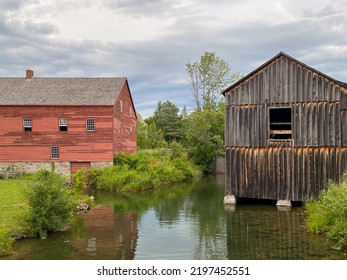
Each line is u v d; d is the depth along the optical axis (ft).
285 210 68.23
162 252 45.24
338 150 65.82
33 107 123.95
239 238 50.49
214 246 47.29
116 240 50.67
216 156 160.45
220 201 82.38
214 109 177.47
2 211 57.77
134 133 159.33
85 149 122.93
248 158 73.77
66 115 123.44
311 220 54.80
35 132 123.85
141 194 96.37
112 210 72.90
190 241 49.96
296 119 69.36
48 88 130.41
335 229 46.57
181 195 93.76
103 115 122.62
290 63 69.77
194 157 158.71
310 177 68.23
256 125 72.84
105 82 133.69
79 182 83.46
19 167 123.75
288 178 70.18
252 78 73.26
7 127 124.16
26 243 48.75
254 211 68.59
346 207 44.93
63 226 54.85
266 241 48.42
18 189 82.07
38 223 51.57
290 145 70.03
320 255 41.78
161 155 159.74
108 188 106.01
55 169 123.03
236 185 75.10
